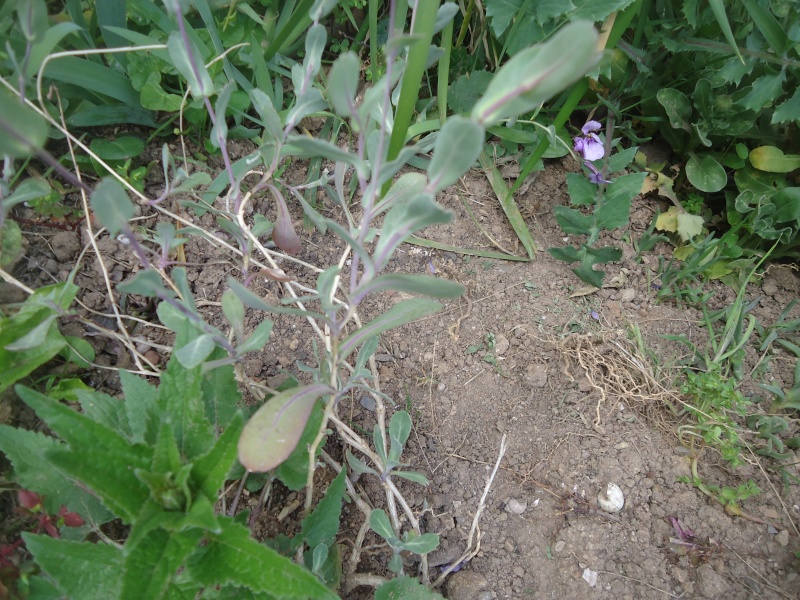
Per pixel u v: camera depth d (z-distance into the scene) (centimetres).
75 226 46
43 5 28
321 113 51
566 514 43
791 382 50
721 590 40
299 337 48
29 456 33
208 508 27
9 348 33
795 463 45
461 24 60
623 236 55
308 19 53
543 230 55
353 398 46
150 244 48
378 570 40
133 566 26
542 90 20
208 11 48
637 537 42
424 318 49
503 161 56
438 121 53
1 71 42
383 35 58
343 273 51
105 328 45
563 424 46
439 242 53
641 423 47
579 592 40
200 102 47
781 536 42
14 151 23
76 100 49
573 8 47
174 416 31
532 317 50
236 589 31
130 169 50
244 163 50
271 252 47
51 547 29
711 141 58
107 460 27
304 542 38
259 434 29
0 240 42
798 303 54
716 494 44
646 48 56
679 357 50
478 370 48
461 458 44
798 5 46
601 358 48
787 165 54
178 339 32
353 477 43
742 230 57
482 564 41
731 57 52
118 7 47
